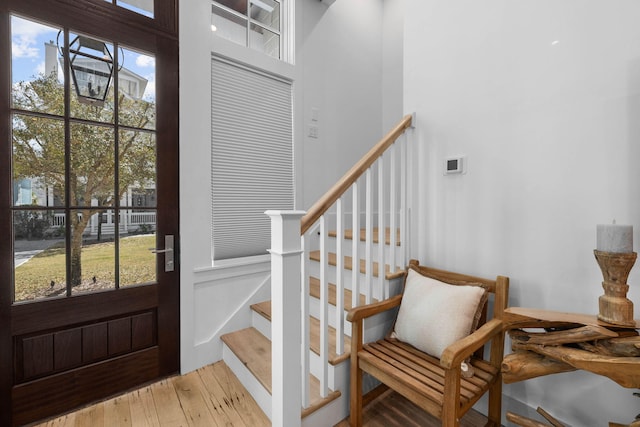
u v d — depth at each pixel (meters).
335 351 1.61
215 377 1.91
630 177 1.18
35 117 1.48
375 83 3.41
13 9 1.40
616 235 0.93
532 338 1.01
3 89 1.39
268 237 2.47
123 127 1.73
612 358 0.86
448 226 1.77
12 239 1.43
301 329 1.34
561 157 1.35
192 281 1.99
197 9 2.00
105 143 1.69
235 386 1.81
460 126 1.71
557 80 1.36
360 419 1.47
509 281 1.52
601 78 1.24
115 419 1.53
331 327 1.90
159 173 1.86
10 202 1.42
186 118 1.96
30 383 1.47
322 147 2.87
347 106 3.12
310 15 2.77
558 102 1.36
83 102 1.62
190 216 1.98
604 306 0.93
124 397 1.70
